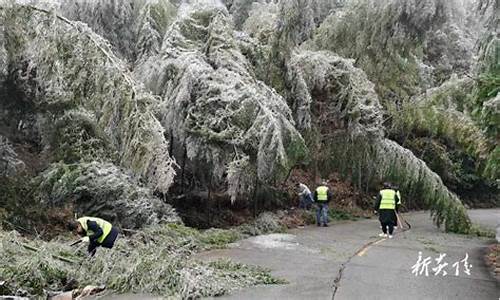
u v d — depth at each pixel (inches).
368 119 716.7
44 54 452.8
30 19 449.7
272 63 677.3
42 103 508.7
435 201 666.2
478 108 379.2
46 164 507.2
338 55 774.5
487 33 461.1
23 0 450.3
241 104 552.7
